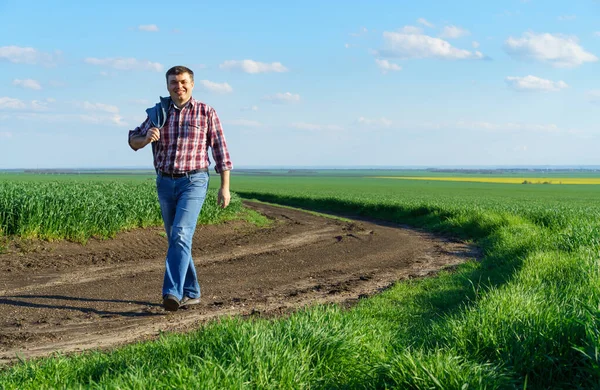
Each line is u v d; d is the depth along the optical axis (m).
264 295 7.61
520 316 4.26
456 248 14.06
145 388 3.19
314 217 25.55
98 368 3.97
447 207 24.84
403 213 27.62
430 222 23.20
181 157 6.39
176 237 6.35
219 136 6.57
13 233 11.70
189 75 6.35
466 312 4.75
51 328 5.81
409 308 6.44
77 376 3.85
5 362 4.72
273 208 33.38
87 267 9.77
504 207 27.17
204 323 6.05
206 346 3.99
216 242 14.00
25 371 3.92
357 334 4.29
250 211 25.22
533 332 3.88
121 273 9.22
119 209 14.74
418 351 3.89
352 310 5.78
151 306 6.84
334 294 7.75
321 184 96.69
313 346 3.92
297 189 69.88
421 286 8.05
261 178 144.50
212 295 7.55
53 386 3.57
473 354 3.86
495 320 4.27
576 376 3.46
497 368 3.57
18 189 14.12
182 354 3.99
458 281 8.33
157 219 15.89
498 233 15.05
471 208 24.45
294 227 19.31
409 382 3.31
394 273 9.73
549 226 16.78
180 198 6.46
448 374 3.34
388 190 68.56
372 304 6.70
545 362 3.62
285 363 3.56
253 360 3.54
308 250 12.70
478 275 8.76
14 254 10.44
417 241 15.84
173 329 5.81
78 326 5.90
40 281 8.36
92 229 12.72
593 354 3.41
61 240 11.98
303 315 4.59
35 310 6.52
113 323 6.04
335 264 10.65
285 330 4.14
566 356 3.67
